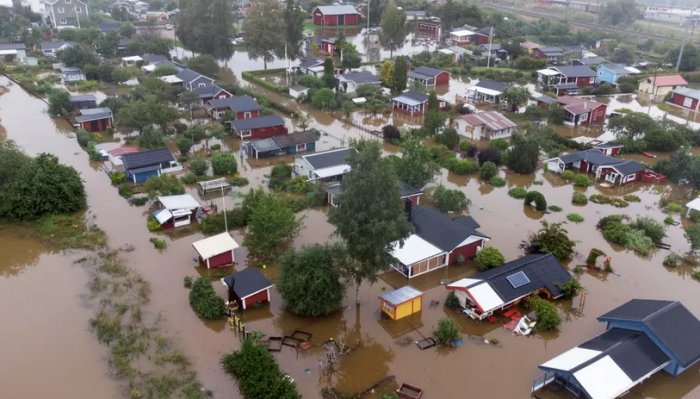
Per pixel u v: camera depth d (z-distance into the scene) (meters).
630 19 161.25
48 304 35.16
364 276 33.41
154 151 55.72
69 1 139.62
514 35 129.88
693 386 28.64
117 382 28.56
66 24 140.88
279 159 60.38
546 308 33.19
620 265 40.53
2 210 45.28
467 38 126.31
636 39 133.75
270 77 100.00
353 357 30.95
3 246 42.44
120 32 125.44
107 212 47.53
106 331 32.22
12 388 28.11
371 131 69.44
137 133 67.00
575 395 27.58
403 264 37.69
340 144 65.62
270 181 52.91
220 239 40.12
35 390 27.98
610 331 30.94
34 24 140.50
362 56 116.31
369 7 144.50
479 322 33.78
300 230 44.50
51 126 70.44
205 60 97.50
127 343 31.28
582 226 46.47
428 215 42.28
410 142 50.94
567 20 161.00
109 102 72.62
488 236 43.09
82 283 37.47
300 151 62.53
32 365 29.77
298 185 51.47
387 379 28.97
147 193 50.03
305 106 82.56
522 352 31.34
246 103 73.56
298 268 33.47
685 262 41.06
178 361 29.91
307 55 117.12
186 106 75.38
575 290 36.00
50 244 42.50
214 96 79.50
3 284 37.41
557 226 41.69
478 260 39.16
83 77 92.50
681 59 107.62
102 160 58.88
